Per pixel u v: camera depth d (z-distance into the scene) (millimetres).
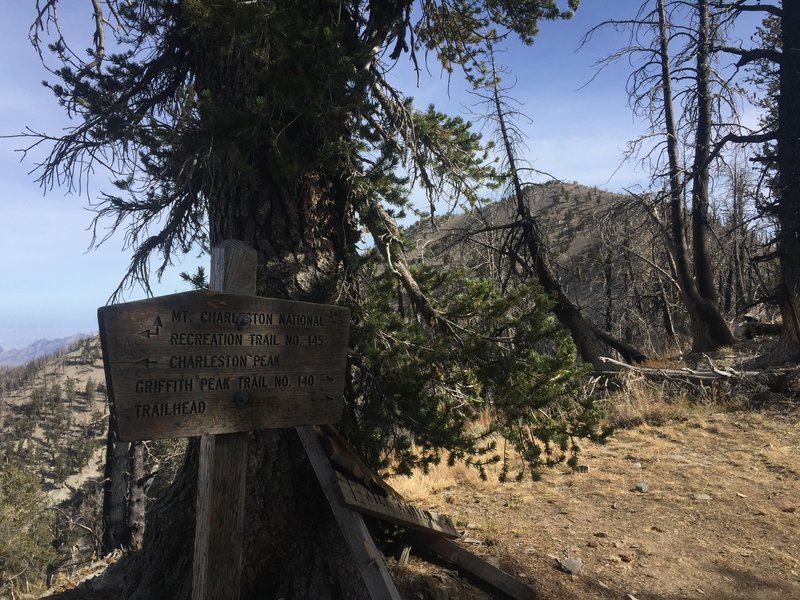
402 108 5125
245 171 3672
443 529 4105
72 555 24984
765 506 5758
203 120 3539
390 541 4250
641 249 22203
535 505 5867
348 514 3344
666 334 24000
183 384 2438
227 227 4180
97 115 4816
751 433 8336
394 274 4648
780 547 4863
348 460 3539
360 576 3330
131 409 2277
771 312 20484
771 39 18125
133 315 2289
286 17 3564
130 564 4168
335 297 4180
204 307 2514
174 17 4441
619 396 10719
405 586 3781
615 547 4832
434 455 4398
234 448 2650
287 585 3637
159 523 3928
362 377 4371
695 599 4027
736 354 14195
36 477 25016
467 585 3951
